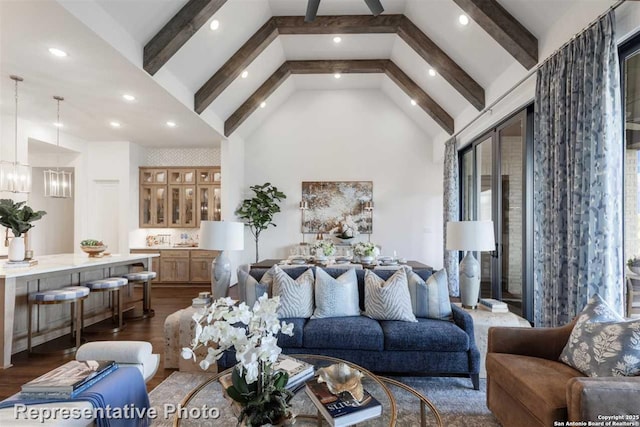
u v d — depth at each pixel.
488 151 4.93
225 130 6.20
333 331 2.60
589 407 1.38
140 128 5.68
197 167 6.92
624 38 2.36
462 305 3.08
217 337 1.25
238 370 1.37
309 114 7.48
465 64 4.49
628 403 1.37
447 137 6.36
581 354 1.82
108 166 6.54
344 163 7.44
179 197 6.91
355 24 4.88
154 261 6.59
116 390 1.65
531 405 1.65
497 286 4.44
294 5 4.71
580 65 2.54
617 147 2.30
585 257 2.43
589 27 2.46
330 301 2.90
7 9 2.52
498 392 2.04
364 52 5.93
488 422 2.13
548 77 2.96
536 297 3.08
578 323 1.97
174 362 2.89
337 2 4.64
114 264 4.59
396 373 2.56
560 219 2.70
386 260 5.45
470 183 5.76
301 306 2.90
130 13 3.15
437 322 2.76
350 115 7.46
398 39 5.31
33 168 6.71
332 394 1.55
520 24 3.33
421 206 7.34
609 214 2.28
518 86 3.75
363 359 2.56
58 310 3.76
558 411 1.51
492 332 2.19
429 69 5.26
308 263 5.39
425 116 6.78
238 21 4.36
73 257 4.39
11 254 3.38
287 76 6.41
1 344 2.89
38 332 3.51
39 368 2.90
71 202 7.40
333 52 5.94
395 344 2.54
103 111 4.80
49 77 3.69
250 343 1.25
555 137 2.80
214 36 4.21
